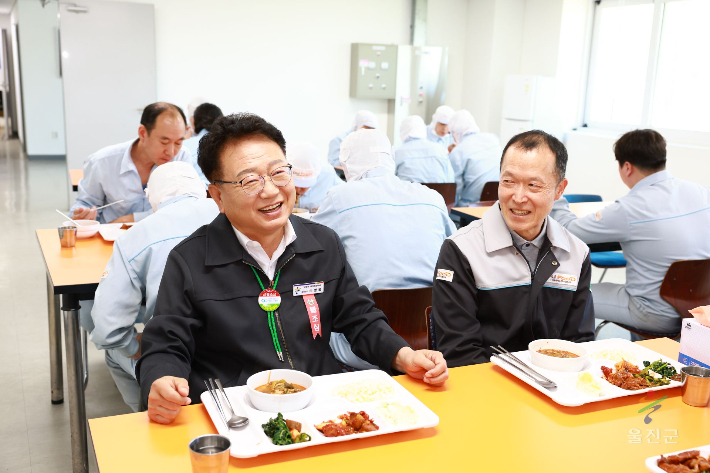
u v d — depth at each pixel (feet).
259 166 4.73
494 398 4.63
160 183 7.64
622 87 25.68
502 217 6.20
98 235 9.50
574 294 6.25
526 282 6.11
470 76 30.68
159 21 25.48
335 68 28.81
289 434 3.82
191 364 5.22
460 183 18.16
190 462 3.58
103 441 3.87
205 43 26.35
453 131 22.22
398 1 29.35
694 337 5.17
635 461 3.80
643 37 24.53
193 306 5.01
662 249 9.41
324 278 5.45
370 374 4.87
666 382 4.83
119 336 6.41
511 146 5.87
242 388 4.52
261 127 4.81
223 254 5.07
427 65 29.55
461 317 6.10
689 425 4.29
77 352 7.39
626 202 9.76
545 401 4.60
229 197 4.83
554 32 26.84
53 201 25.96
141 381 4.61
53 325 9.46
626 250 9.98
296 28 27.71
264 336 5.12
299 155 11.02
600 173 25.23
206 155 4.85
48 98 36.99
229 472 3.53
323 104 28.91
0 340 12.26
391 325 7.28
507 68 29.37
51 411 9.55
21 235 20.36
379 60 28.68
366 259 7.55
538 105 26.32
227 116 4.87
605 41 26.43
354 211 7.72
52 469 8.02
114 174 10.78
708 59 21.98
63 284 7.03
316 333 5.31
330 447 3.85
